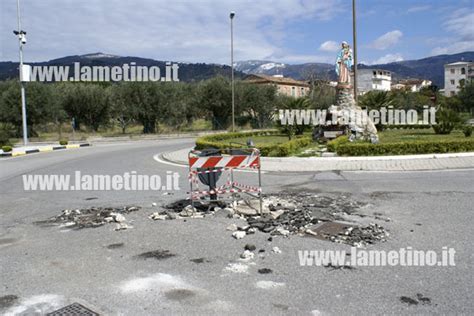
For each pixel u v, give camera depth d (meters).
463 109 63.22
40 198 9.73
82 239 6.23
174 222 7.04
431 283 4.38
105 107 42.62
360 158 15.29
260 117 48.94
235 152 8.55
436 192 9.28
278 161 15.42
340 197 8.95
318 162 14.83
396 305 3.89
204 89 45.41
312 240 5.87
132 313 3.84
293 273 4.71
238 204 7.98
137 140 37.00
